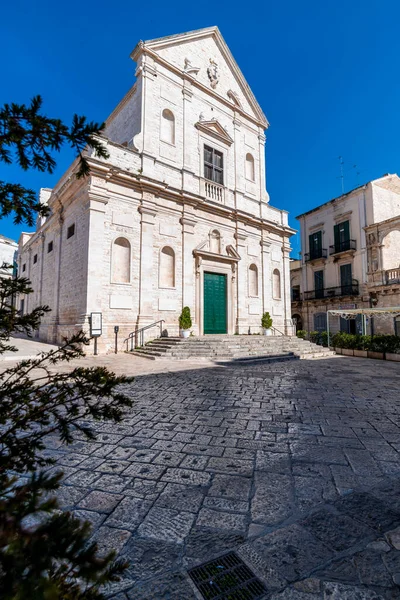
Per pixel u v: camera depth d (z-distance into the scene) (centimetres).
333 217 2542
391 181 2358
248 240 1902
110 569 105
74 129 145
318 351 1477
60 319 1540
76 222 1432
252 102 2034
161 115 1564
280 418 490
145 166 1445
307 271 2770
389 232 2138
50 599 59
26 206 164
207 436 415
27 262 2472
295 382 775
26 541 68
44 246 1980
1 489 88
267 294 1956
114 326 1292
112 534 225
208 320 1656
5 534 67
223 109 1867
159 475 312
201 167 1698
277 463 339
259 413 514
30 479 90
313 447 382
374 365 1115
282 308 2055
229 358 1148
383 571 192
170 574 190
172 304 1491
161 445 386
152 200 1438
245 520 242
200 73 1761
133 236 1384
